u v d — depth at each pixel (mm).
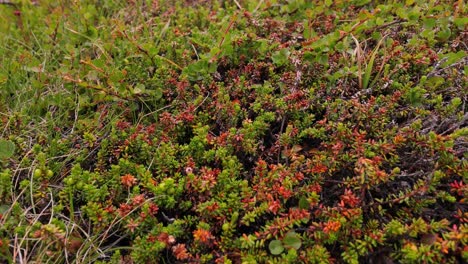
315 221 363
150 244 350
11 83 540
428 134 402
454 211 360
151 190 386
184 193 392
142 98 486
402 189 376
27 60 578
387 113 428
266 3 600
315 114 450
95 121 474
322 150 426
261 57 517
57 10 664
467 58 479
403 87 447
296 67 478
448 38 523
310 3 589
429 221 357
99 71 496
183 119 452
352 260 326
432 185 352
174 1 700
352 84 473
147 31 606
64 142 447
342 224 339
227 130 447
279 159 425
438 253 312
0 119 477
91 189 381
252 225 373
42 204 401
